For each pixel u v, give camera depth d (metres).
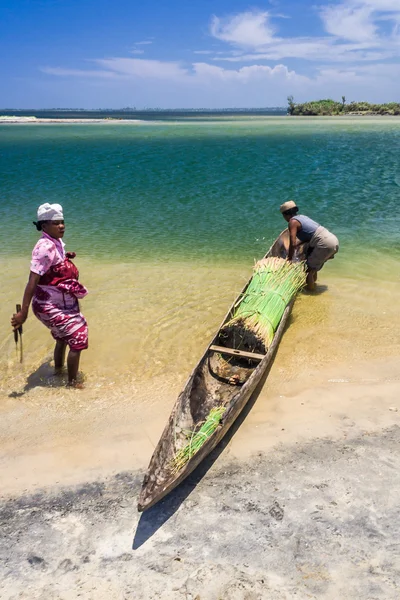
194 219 12.73
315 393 5.33
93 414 5.10
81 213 13.61
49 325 5.37
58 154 26.75
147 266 9.41
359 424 4.78
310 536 3.54
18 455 4.50
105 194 16.05
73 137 39.00
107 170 20.81
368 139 32.38
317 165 20.80
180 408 4.60
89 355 6.31
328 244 7.53
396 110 87.88
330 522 3.65
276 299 6.42
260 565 3.34
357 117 75.69
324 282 8.41
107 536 3.62
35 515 3.83
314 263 7.72
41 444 4.64
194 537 3.58
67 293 5.25
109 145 31.33
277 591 3.14
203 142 32.34
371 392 5.30
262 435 4.68
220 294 8.02
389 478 4.05
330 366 5.87
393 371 5.71
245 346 6.08
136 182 18.06
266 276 6.86
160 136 38.41
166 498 3.94
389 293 7.88
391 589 3.12
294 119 71.25
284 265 7.14
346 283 8.34
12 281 8.72
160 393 5.46
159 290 8.23
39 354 6.34
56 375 5.88
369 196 14.76
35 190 16.92
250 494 3.95
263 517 3.72
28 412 5.15
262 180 17.75
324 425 4.79
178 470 3.94
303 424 4.82
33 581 3.28
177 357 6.22
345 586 3.16
